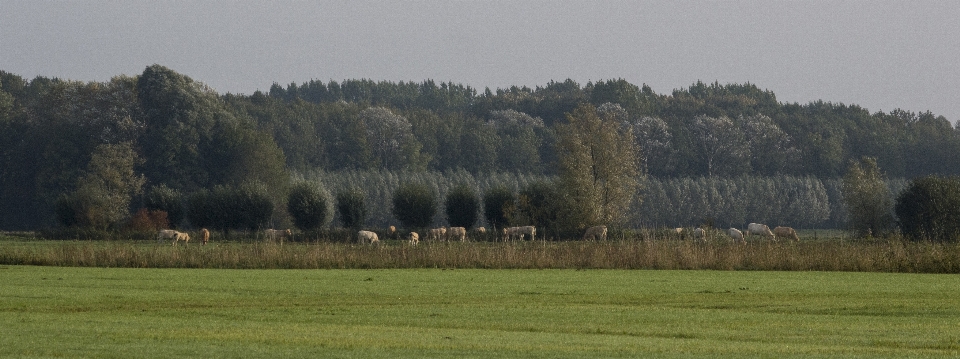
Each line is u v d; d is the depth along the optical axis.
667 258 167.50
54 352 59.53
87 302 98.31
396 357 59.53
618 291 116.19
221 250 174.88
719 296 110.50
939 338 72.44
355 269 161.75
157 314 87.69
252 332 72.12
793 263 161.25
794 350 64.88
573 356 60.72
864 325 81.00
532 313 90.19
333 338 68.62
